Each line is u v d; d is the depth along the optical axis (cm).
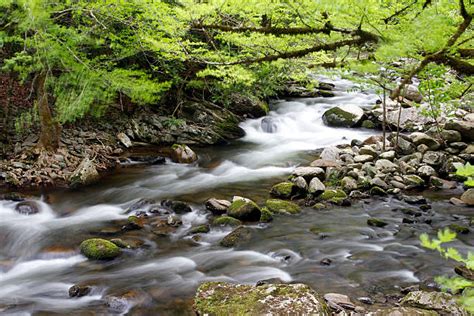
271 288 459
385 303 488
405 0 385
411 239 672
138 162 1090
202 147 1238
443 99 736
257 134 1377
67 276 582
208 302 454
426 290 518
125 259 622
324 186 887
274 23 526
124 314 487
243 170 1059
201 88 1367
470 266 169
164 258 623
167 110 1333
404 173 951
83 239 686
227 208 787
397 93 302
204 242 675
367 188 891
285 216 772
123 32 847
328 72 608
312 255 624
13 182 898
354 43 388
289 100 1628
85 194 891
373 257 613
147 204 825
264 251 639
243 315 419
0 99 1075
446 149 1034
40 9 647
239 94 1425
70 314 489
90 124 1177
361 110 1398
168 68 1125
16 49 1030
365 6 342
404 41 325
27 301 523
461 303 199
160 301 511
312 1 367
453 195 865
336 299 481
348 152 1081
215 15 538
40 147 991
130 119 1246
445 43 322
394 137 1102
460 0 297
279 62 577
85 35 761
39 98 950
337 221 749
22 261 637
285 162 1105
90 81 784
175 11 634
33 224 746
